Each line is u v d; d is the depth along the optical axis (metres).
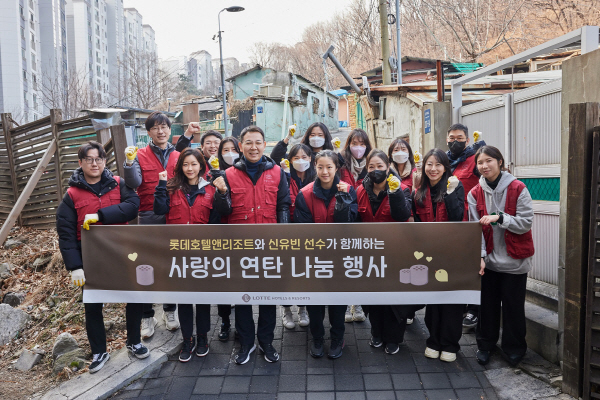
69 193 3.47
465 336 3.94
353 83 12.98
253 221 3.52
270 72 26.94
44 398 3.23
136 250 3.46
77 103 29.66
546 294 3.78
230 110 25.95
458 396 3.07
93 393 3.19
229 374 3.42
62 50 47.91
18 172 7.49
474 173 4.04
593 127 2.80
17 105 34.28
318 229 3.36
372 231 3.33
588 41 3.27
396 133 11.29
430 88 10.19
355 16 29.45
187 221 3.62
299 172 4.13
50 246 6.38
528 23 17.39
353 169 4.27
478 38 18.48
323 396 3.11
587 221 2.85
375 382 3.26
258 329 3.60
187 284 3.46
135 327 3.54
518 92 4.20
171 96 44.09
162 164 4.16
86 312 3.49
